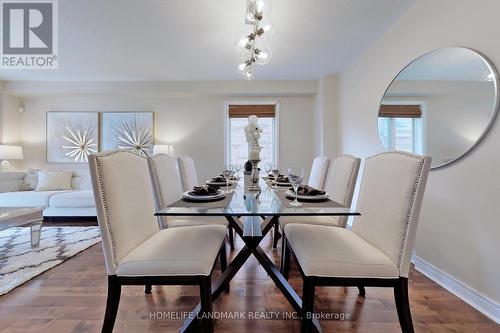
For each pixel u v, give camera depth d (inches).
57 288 68.1
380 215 49.2
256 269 80.3
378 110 103.0
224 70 140.5
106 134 172.6
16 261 84.9
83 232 118.5
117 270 44.0
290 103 175.2
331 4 81.0
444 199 69.8
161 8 82.7
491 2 56.7
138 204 52.3
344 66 135.9
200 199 55.4
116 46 110.4
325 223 71.3
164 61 127.3
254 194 64.8
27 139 171.0
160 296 64.4
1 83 154.6
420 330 51.3
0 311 57.7
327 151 150.9
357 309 58.8
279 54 119.7
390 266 43.4
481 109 59.0
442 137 70.3
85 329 51.6
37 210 98.4
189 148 175.6
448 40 68.6
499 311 54.5
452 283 66.4
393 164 47.6
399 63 90.3
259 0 70.6
